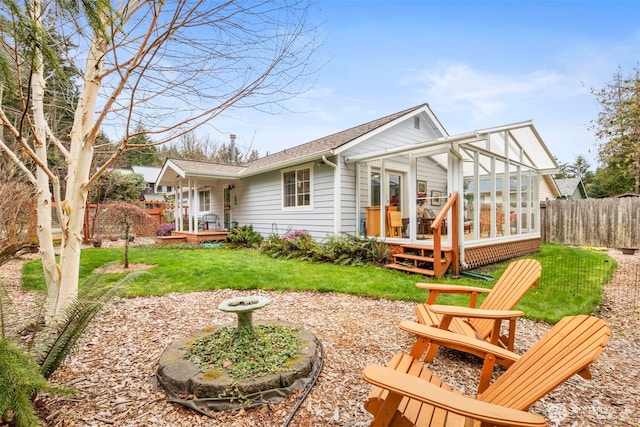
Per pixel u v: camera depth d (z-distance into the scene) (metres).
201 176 11.35
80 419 1.93
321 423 1.93
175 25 2.48
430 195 10.13
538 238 9.65
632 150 11.84
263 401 2.10
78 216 2.99
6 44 2.02
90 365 2.63
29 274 5.79
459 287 3.21
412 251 7.01
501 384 1.70
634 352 2.95
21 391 1.50
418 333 2.02
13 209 6.89
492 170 7.24
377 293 4.77
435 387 1.34
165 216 18.58
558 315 3.81
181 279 5.64
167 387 2.22
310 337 2.92
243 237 11.18
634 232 10.30
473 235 6.95
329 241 7.96
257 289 5.13
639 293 5.00
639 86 10.66
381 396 1.68
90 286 2.51
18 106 3.34
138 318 3.78
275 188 10.74
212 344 2.66
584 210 11.34
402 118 9.26
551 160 9.14
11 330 2.20
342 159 8.20
